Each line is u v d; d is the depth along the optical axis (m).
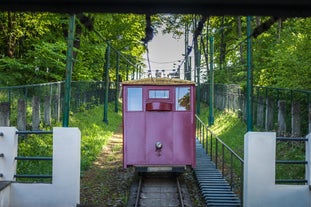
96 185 14.68
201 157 19.50
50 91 21.06
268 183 10.03
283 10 5.07
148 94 16.00
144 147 15.88
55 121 21.08
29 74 24.33
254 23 27.28
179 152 15.91
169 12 5.12
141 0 4.91
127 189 14.42
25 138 16.77
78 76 28.34
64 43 24.34
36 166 14.70
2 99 19.45
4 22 25.89
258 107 22.77
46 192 9.69
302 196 10.05
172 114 15.96
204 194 12.96
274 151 10.03
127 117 15.97
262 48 27.31
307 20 18.42
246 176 10.15
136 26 32.84
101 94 37.81
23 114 16.98
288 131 19.31
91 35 24.86
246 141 10.21
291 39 19.22
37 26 25.62
